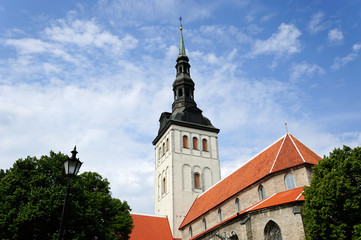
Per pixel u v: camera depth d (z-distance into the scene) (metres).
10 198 28.11
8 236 26.73
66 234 28.67
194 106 67.75
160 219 58.59
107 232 34.09
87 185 38.84
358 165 28.00
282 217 31.89
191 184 60.78
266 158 43.28
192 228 52.66
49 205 27.20
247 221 34.16
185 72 71.69
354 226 25.17
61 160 34.16
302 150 39.53
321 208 26.91
